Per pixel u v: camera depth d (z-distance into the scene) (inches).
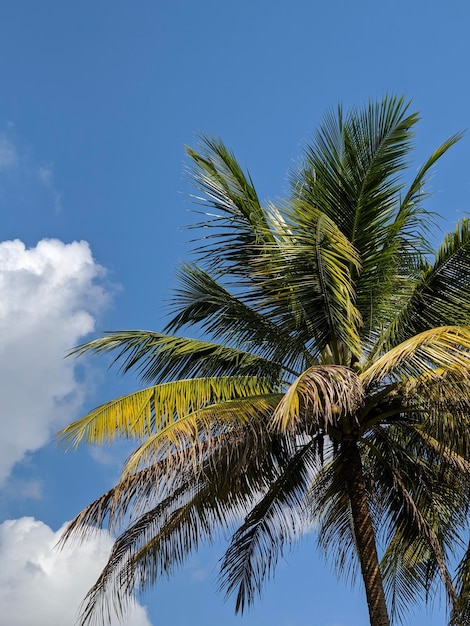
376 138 450.0
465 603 462.3
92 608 473.7
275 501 501.7
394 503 489.7
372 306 464.8
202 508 470.9
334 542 522.9
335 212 460.8
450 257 444.5
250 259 466.0
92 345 484.4
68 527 434.6
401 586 554.9
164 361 486.6
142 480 406.9
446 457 472.7
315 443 481.1
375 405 463.2
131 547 486.0
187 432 387.2
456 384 384.5
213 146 479.2
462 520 502.0
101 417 430.6
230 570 510.6
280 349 472.4
